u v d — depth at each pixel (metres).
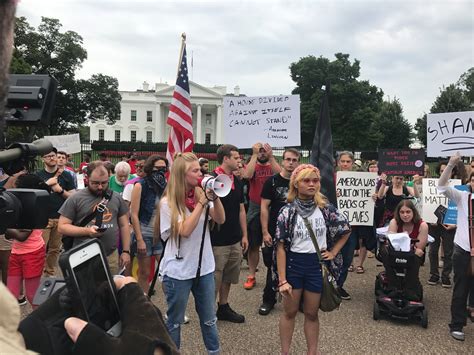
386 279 4.75
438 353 3.83
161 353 1.11
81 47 49.06
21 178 2.89
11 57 0.86
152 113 80.00
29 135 1.53
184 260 3.00
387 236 4.77
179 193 3.00
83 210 3.62
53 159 5.76
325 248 3.40
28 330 1.07
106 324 1.24
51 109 1.55
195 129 75.31
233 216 4.34
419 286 4.55
